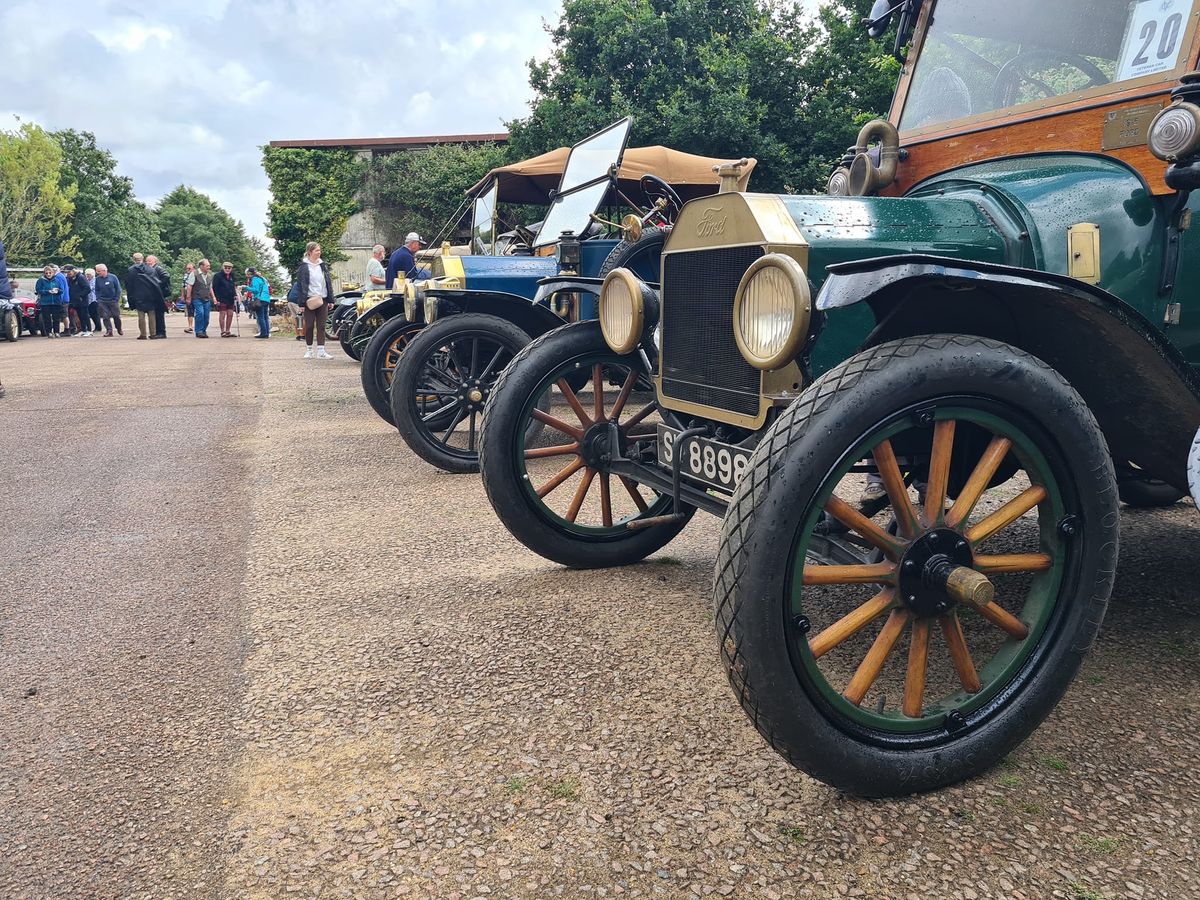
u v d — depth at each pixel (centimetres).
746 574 162
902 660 242
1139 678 229
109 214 7156
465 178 2302
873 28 336
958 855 160
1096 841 163
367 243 2534
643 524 290
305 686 232
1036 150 258
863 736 173
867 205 225
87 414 735
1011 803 176
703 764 189
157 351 1477
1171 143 200
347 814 175
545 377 311
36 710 222
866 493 292
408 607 287
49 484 482
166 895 153
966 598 171
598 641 254
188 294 2220
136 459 548
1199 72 203
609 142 641
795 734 166
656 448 294
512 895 150
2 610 293
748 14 1867
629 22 1816
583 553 320
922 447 229
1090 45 246
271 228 2462
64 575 328
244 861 161
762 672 163
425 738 203
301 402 802
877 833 166
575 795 179
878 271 167
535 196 893
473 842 165
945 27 300
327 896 151
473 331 497
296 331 2112
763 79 1688
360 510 419
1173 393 202
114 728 212
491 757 194
